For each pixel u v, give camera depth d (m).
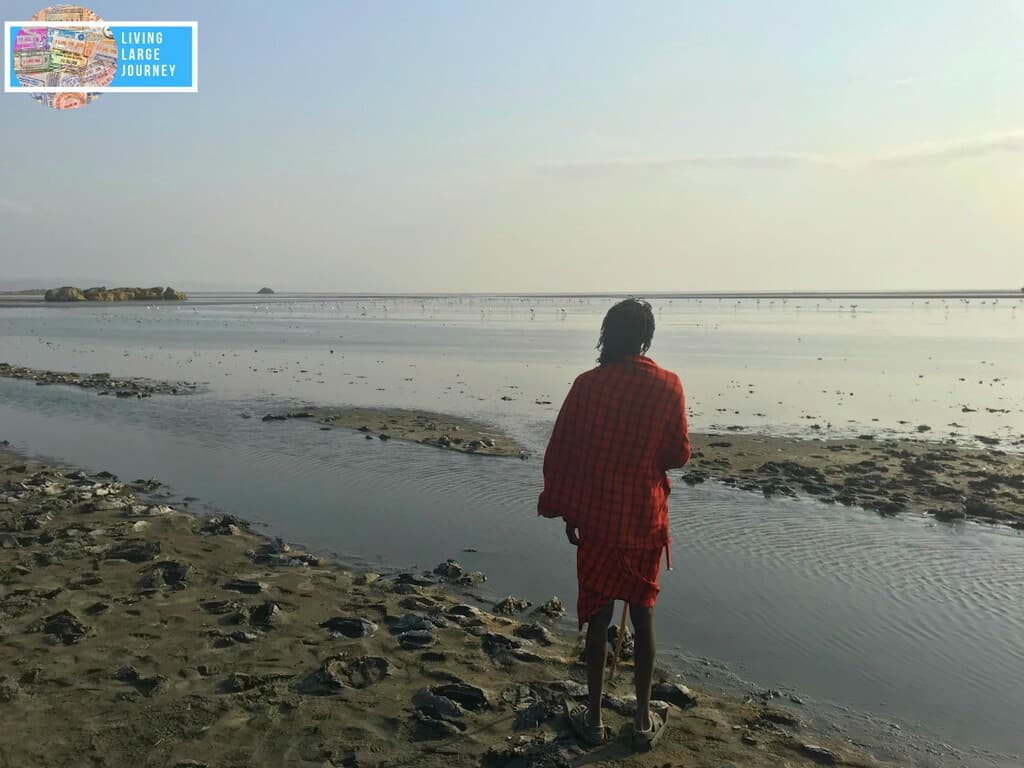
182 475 10.79
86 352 32.62
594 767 3.77
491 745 3.97
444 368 26.92
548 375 24.70
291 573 6.74
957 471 11.26
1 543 7.21
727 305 150.12
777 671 5.09
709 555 7.54
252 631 5.37
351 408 17.17
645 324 3.92
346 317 78.56
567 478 3.91
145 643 5.12
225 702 4.33
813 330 56.53
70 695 4.37
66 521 8.14
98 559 6.86
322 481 10.48
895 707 4.64
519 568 7.12
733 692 4.79
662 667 5.13
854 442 13.62
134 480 10.45
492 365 28.14
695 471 11.23
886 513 9.06
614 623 5.88
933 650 5.45
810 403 18.75
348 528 8.33
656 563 3.96
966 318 81.94
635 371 3.85
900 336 48.31
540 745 3.94
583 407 3.86
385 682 4.66
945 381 23.53
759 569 7.13
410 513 8.92
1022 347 38.22
